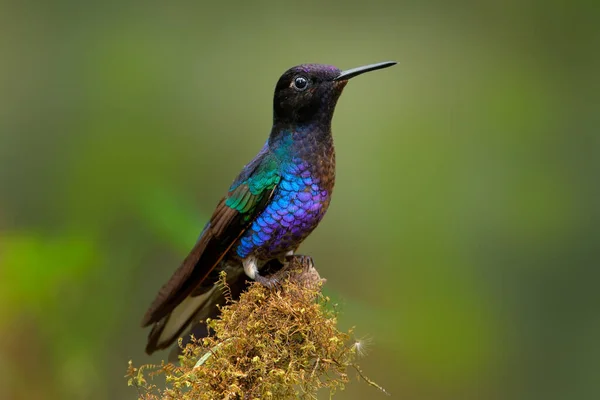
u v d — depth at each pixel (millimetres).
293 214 7613
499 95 13125
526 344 11625
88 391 9914
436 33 13719
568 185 12547
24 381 9680
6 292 9773
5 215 11625
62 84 12695
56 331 9875
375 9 13812
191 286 7469
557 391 11383
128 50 12844
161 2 13484
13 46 12977
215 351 5922
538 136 12898
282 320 6141
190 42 13156
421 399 11023
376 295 11625
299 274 7418
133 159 11781
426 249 11922
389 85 13062
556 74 13602
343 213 12133
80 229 10500
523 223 12203
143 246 10625
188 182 12047
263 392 5793
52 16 13219
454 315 11406
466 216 12125
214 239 7539
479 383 11211
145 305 10602
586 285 11945
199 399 5762
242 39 13391
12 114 12539
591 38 13773
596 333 11586
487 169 12547
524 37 13867
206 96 12828
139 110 12391
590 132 12953
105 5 13320
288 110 7641
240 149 12492
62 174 11914
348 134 12547
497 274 11875
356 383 10914
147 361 10219
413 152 12453
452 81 13242
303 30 13555
